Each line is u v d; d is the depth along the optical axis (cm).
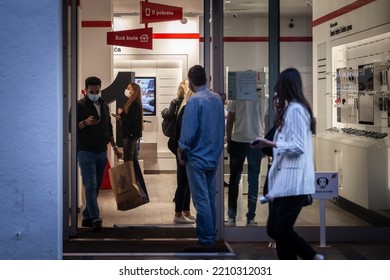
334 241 789
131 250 738
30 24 565
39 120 568
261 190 786
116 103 1287
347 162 796
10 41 564
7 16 564
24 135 567
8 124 566
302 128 538
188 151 698
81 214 945
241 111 786
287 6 791
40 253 570
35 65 566
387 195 792
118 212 995
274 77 789
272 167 548
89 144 830
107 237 809
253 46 788
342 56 802
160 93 1566
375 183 793
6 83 565
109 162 1279
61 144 585
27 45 566
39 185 569
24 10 564
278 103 548
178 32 1571
